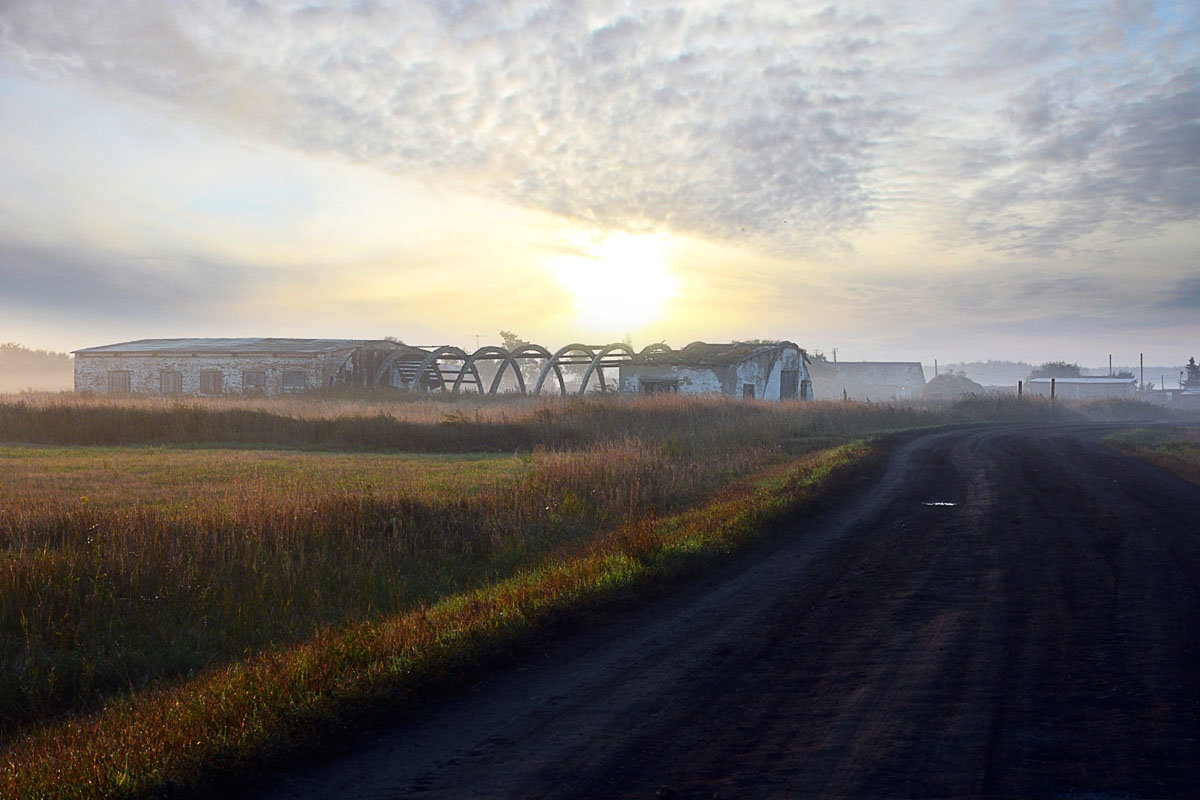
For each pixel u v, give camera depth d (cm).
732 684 664
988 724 566
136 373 5662
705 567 1100
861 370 12331
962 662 702
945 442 3192
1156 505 1565
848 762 511
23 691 702
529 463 2198
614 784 492
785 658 728
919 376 12244
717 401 3828
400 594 978
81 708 688
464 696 657
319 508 1275
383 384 5803
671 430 3075
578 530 1350
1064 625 805
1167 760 504
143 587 948
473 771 518
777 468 2197
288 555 1072
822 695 632
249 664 713
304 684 632
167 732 565
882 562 1123
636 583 980
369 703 611
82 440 2989
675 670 705
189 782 500
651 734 567
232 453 2648
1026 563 1093
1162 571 1026
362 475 2019
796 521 1447
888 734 553
